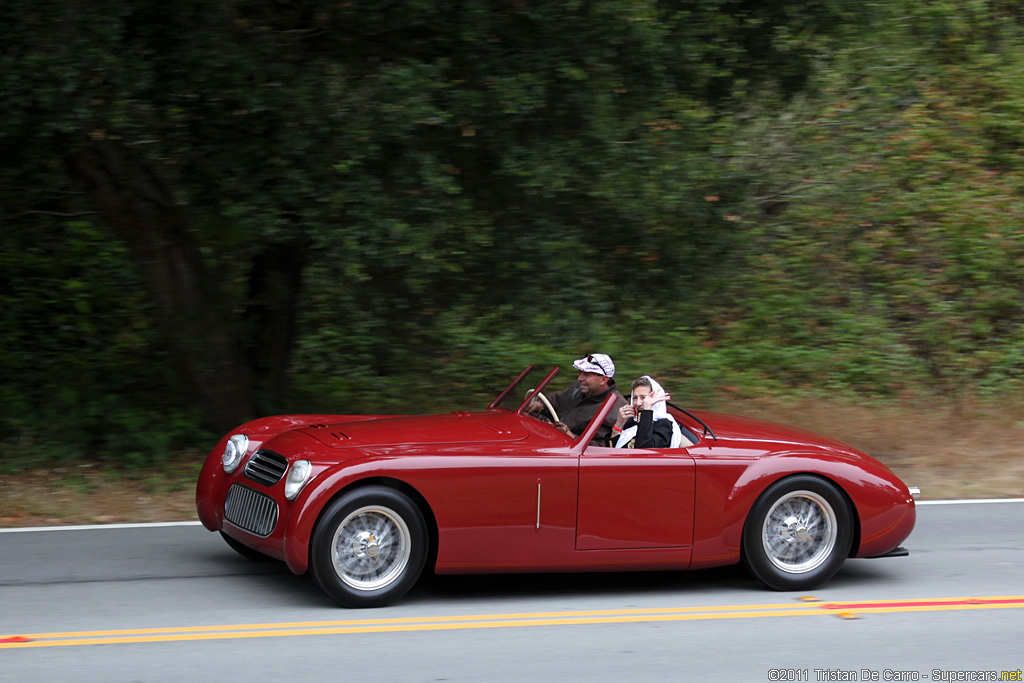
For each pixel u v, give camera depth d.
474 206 21.80
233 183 20.11
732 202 23.30
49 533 17.72
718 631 12.80
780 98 24.64
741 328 36.03
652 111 21.50
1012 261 37.66
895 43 28.64
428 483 13.11
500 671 11.18
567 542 13.59
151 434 24.45
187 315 23.44
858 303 37.25
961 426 29.41
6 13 17.97
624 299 23.52
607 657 11.73
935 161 40.75
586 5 19.78
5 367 28.77
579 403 16.61
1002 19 45.62
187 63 19.08
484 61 20.19
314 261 22.92
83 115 18.33
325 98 19.77
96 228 29.48
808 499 14.58
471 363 31.81
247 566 15.53
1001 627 13.21
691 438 14.91
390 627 12.59
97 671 10.91
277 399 25.81
